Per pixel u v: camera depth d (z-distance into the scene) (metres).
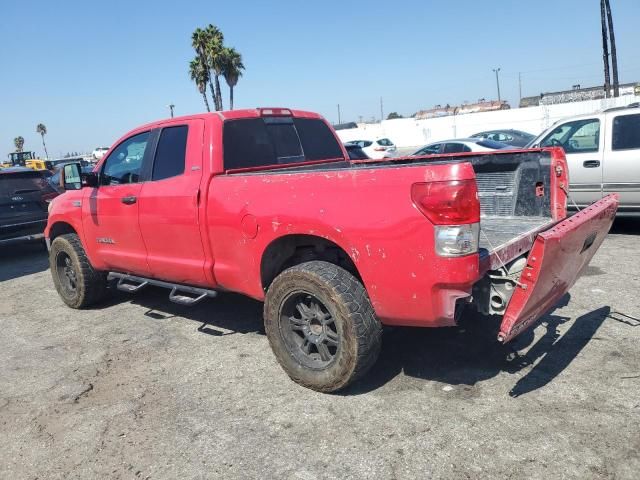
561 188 4.53
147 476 3.01
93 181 5.48
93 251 5.79
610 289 5.49
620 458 2.83
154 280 5.25
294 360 3.85
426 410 3.44
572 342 4.28
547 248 2.97
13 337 5.52
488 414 3.33
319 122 5.55
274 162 4.86
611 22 25.45
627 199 7.73
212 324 5.39
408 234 3.15
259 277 4.05
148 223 4.89
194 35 38.47
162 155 4.82
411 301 3.25
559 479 2.71
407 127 41.53
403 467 2.90
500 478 2.75
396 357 4.23
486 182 4.96
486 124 37.56
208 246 4.39
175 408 3.73
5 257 10.76
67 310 6.35
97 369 4.50
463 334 4.58
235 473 2.97
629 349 4.08
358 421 3.37
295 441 3.22
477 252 3.09
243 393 3.87
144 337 5.17
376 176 3.29
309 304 3.81
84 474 3.08
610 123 7.81
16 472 3.15
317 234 3.56
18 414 3.83
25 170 10.16
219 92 38.81
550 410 3.33
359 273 3.47
